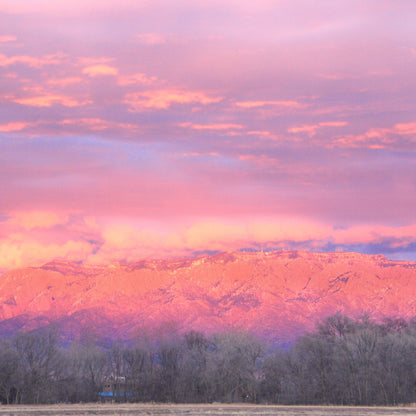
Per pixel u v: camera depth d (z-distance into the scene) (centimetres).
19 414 12319
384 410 14275
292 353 18512
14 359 17012
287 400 17500
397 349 17800
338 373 17525
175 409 14100
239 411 13662
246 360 18550
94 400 18675
